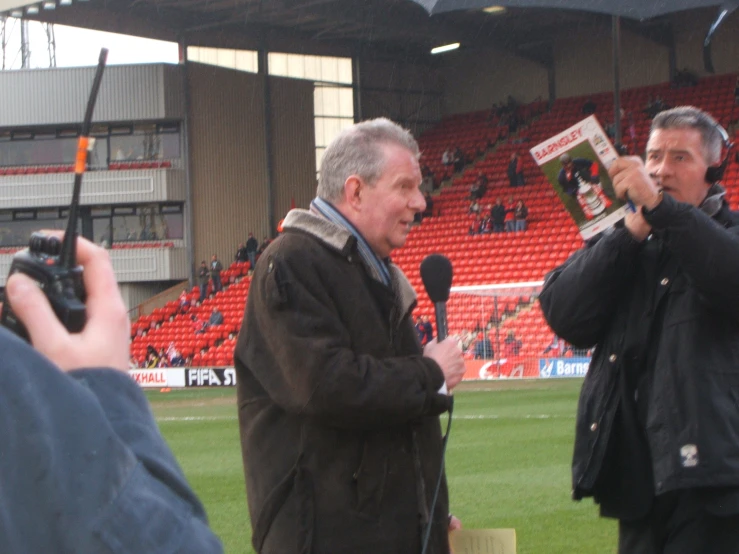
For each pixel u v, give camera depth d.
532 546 6.33
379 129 2.69
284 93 31.56
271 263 2.51
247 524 7.42
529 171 30.97
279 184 31.44
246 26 29.83
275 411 2.60
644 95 31.09
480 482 8.67
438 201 31.19
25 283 1.01
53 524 0.83
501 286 22.66
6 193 29.97
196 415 16.62
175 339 28.47
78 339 0.99
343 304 2.54
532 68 33.44
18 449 0.82
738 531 2.76
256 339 2.60
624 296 3.02
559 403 15.66
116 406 0.98
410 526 2.56
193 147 29.95
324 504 2.50
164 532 0.89
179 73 29.64
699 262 2.68
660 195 2.73
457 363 2.66
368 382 2.41
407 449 2.60
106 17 27.88
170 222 30.23
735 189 26.27
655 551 2.97
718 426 2.71
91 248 1.06
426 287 2.84
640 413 2.93
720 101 29.28
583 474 3.00
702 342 2.79
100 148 30.28
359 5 27.02
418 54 34.16
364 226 2.65
